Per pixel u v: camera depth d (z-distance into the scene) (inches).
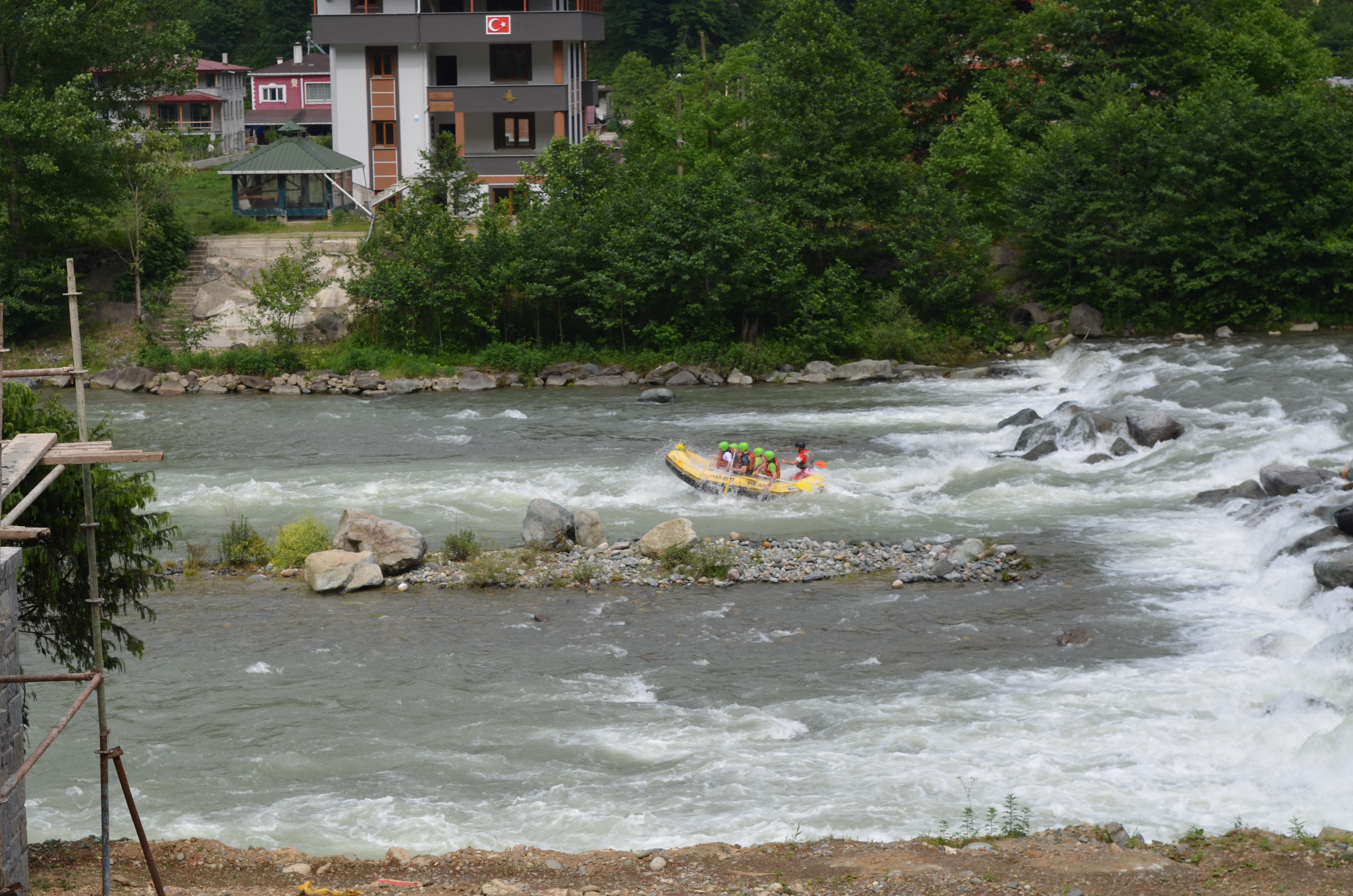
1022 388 1895.9
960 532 1125.7
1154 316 2199.8
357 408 1846.7
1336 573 853.2
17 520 591.2
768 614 917.8
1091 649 814.5
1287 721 657.6
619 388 2027.6
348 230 2495.1
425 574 1028.5
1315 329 2140.7
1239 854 504.7
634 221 2180.1
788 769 637.9
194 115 4045.3
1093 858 500.1
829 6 2299.5
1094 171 2203.5
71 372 468.8
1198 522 1118.4
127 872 510.6
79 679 388.8
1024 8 2925.7
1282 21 2674.7
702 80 2918.3
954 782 613.6
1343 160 2138.3
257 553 1083.3
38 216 2138.3
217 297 2292.1
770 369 2064.5
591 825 578.2
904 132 2333.9
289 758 670.5
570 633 882.1
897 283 2234.3
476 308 2165.4
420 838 569.9
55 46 2149.4
